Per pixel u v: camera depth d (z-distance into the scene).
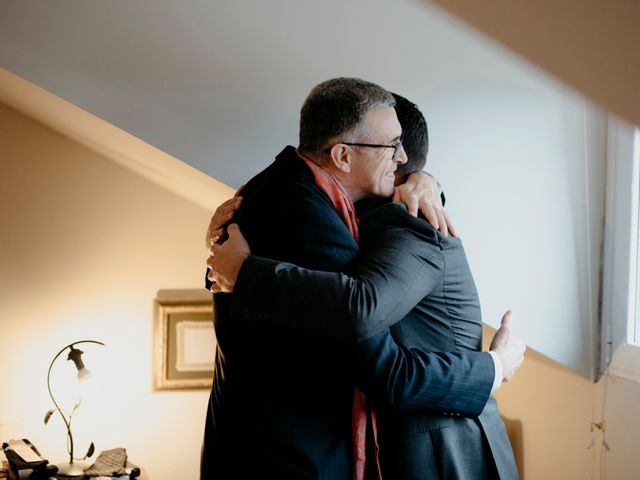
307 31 2.35
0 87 3.05
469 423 1.75
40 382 3.70
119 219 3.77
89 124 2.67
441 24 2.37
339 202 1.71
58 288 3.72
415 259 1.64
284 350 1.68
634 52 1.16
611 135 2.48
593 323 2.59
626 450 2.50
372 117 1.72
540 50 1.28
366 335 1.55
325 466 1.67
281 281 1.57
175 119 2.32
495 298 2.51
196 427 3.86
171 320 3.81
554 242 2.52
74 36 2.28
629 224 2.46
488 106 2.43
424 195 1.78
